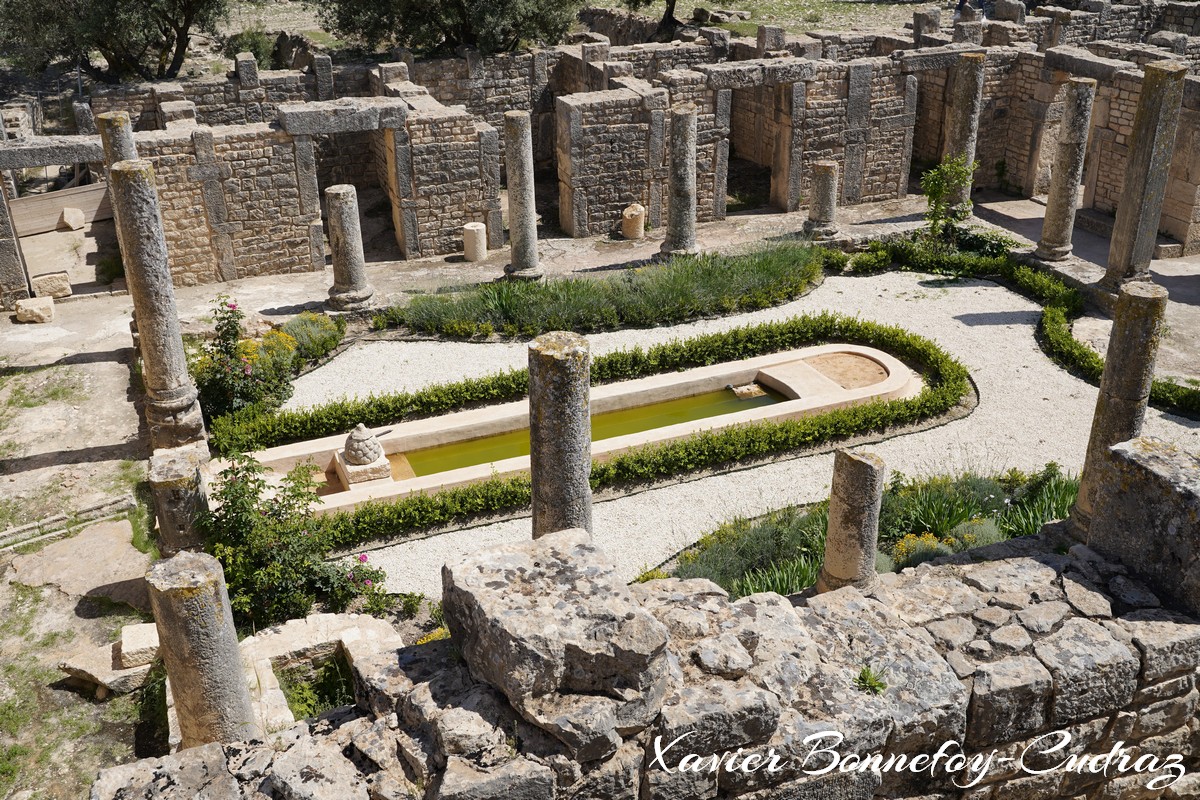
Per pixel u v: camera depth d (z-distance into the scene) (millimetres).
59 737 13023
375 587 15617
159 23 36125
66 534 16781
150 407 18219
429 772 6348
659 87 29109
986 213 31688
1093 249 28641
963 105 27969
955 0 51250
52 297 25406
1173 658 7629
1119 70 28688
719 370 21719
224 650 10258
